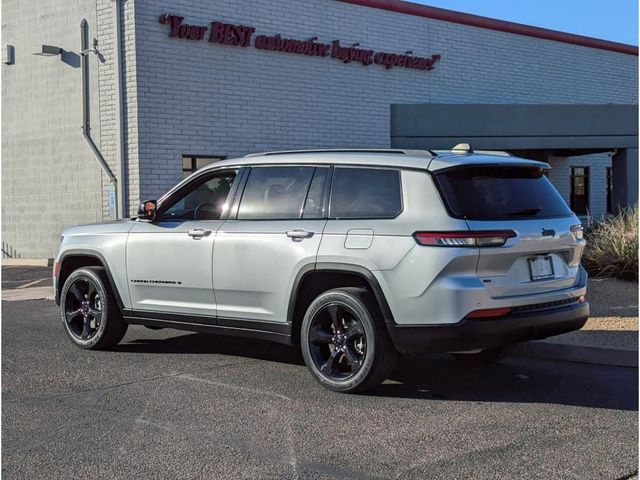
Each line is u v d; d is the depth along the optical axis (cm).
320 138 1738
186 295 720
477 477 431
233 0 1592
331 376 621
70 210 1659
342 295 605
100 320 788
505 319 572
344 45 1772
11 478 434
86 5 1583
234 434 511
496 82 2114
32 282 1466
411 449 479
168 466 450
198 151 1556
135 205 1498
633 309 932
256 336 673
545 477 430
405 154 620
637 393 624
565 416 556
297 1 1691
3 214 1808
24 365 731
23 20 1719
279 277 645
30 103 1725
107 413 563
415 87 1919
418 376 687
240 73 1606
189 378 675
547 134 1900
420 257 568
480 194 590
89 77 1586
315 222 634
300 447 484
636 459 460
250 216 682
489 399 605
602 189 2486
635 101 2547
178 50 1523
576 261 645
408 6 1888
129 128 1496
